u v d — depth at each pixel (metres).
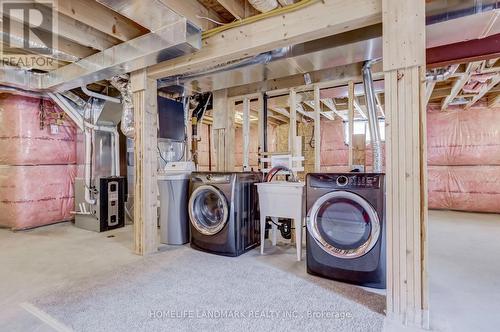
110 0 1.91
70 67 3.27
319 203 2.46
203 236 3.18
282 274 2.53
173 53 2.51
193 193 3.28
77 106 4.56
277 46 2.34
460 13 1.89
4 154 4.34
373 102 2.92
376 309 1.92
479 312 1.86
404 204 1.75
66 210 4.85
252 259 2.95
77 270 2.64
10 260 2.94
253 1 2.05
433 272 2.54
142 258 2.97
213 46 2.57
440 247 3.29
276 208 3.05
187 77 3.31
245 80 3.40
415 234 1.72
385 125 1.80
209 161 8.28
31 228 4.41
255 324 1.75
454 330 1.67
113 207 4.46
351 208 2.36
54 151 4.67
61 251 3.25
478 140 5.64
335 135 6.93
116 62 2.77
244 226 3.18
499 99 5.10
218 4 2.54
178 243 3.48
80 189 4.57
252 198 3.34
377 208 2.22
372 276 2.23
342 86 3.58
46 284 2.33
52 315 1.85
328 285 2.30
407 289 1.74
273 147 7.94
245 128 4.14
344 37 2.44
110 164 4.92
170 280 2.40
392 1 1.77
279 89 3.81
